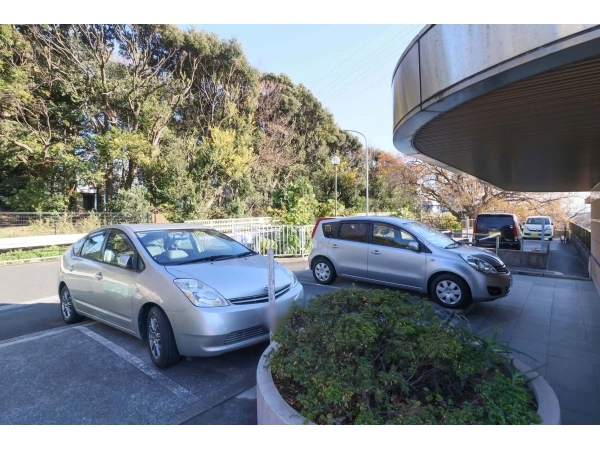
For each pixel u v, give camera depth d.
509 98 3.23
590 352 3.78
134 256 3.90
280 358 2.47
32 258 11.84
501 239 11.64
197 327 3.14
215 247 4.59
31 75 16.44
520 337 4.24
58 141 17.75
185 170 19.17
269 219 16.89
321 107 31.66
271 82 27.02
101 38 17.70
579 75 2.69
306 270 8.98
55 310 5.86
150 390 3.05
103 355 3.78
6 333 4.72
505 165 7.18
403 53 4.04
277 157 25.23
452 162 6.90
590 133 4.48
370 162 32.88
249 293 3.47
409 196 26.95
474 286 5.16
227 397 2.94
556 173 8.19
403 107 4.11
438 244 5.75
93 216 16.00
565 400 2.84
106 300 4.09
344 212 18.12
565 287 6.90
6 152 16.31
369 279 6.32
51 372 3.39
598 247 6.84
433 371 2.34
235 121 22.31
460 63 2.95
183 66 22.73
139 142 17.72
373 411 2.01
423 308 2.75
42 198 17.20
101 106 18.42
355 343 2.25
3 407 2.79
